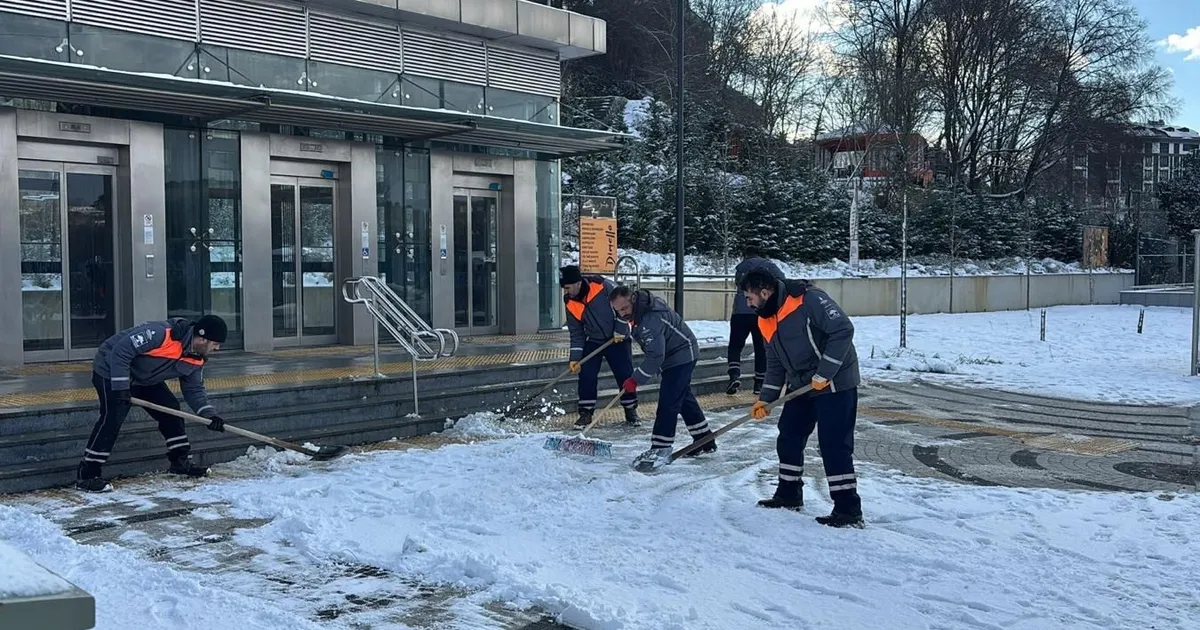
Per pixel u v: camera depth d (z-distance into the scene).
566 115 32.84
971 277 32.69
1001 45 41.25
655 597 4.94
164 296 12.11
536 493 7.14
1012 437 10.53
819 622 4.61
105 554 5.51
